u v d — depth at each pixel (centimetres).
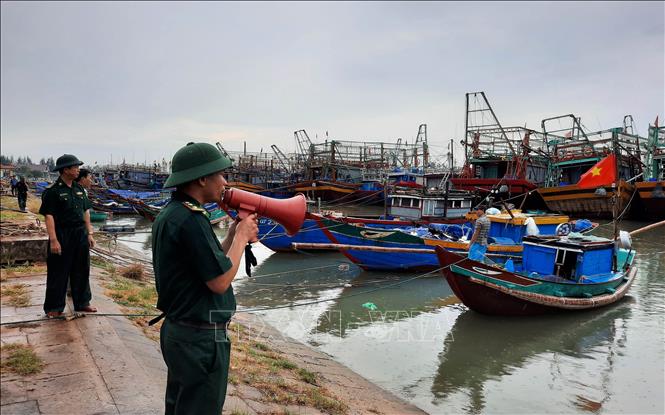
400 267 1709
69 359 496
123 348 545
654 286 1506
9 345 526
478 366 880
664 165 3234
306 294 1431
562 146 3712
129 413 396
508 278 1136
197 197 267
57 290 621
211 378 258
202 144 268
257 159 6362
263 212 285
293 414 501
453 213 2492
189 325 252
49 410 390
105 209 3619
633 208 3372
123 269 1309
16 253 1025
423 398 744
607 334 1063
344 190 4678
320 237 1977
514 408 716
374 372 849
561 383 810
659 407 725
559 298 1155
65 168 613
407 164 5772
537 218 2077
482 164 4044
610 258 1359
